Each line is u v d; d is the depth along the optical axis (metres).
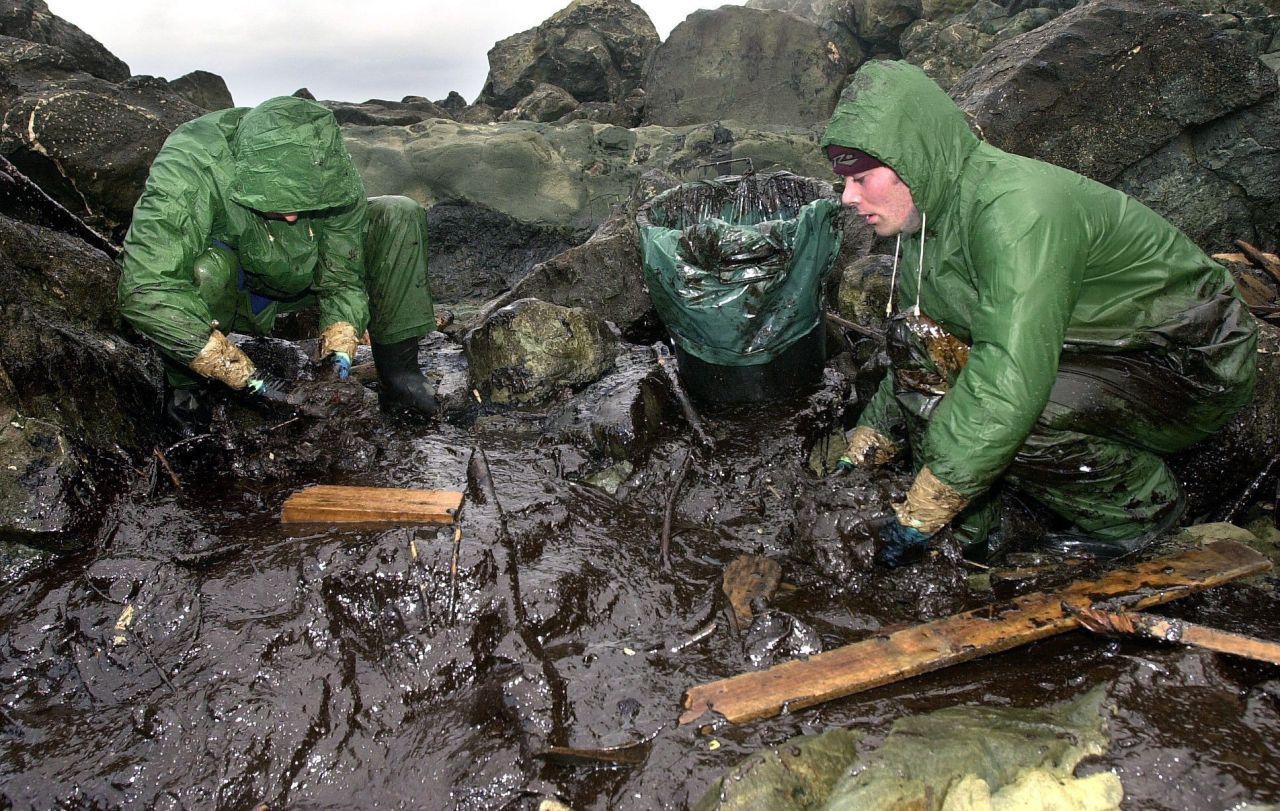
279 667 2.56
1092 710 2.24
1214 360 2.77
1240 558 2.87
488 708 2.44
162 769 2.30
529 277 5.57
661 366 4.52
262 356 4.68
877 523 2.92
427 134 9.41
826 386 4.36
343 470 3.71
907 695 2.38
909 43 11.65
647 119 11.52
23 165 6.19
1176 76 5.39
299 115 3.42
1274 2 9.34
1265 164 5.47
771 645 2.59
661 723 2.34
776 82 10.97
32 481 3.02
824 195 4.50
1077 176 2.64
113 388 3.71
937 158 2.58
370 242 4.14
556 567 2.98
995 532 3.21
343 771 2.32
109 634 2.62
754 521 3.38
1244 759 2.06
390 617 2.73
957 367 2.92
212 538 3.12
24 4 9.16
